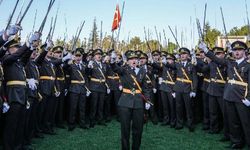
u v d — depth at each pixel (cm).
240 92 696
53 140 759
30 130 709
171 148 715
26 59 639
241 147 718
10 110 595
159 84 1055
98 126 958
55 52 871
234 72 719
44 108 805
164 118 1009
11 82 605
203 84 938
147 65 1043
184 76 930
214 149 712
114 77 1055
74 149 685
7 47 604
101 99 968
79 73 912
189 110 914
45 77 802
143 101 650
